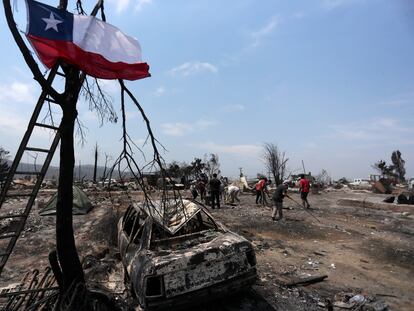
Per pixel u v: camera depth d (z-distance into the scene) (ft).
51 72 15.85
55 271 17.74
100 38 16.80
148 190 19.56
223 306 18.85
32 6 15.31
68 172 17.31
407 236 38.11
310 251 31.09
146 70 17.72
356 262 27.94
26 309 16.57
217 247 17.72
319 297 20.54
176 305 16.33
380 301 20.02
